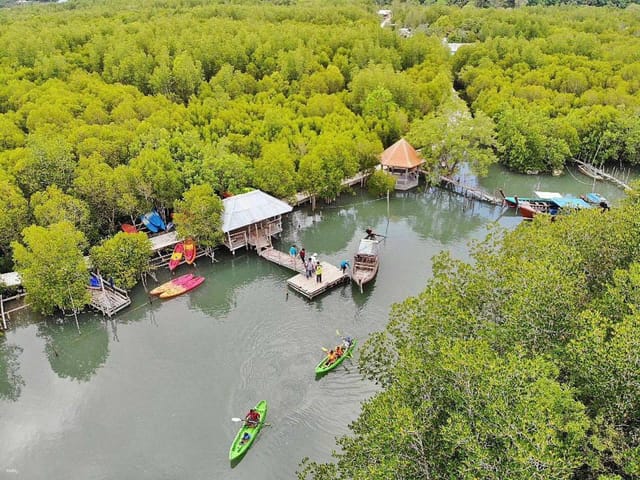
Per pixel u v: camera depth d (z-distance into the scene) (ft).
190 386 136.05
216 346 151.02
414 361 81.15
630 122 267.39
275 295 175.52
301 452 116.37
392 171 271.69
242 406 128.57
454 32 504.43
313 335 153.38
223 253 200.75
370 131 268.62
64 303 158.61
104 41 349.41
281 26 425.69
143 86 316.40
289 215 234.79
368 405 85.10
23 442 121.80
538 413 63.67
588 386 74.84
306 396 131.23
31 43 329.72
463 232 222.28
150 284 181.78
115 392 135.85
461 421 67.46
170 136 230.27
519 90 317.42
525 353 74.08
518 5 627.87
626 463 65.98
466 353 75.36
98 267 169.48
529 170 280.10
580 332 79.25
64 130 229.04
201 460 114.93
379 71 316.19
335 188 232.53
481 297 96.37
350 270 184.55
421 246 208.64
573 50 393.50
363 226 228.63
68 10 513.45
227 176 213.46
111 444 119.75
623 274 87.76
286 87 319.47
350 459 79.92
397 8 615.98
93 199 189.88
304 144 237.25
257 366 141.79
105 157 212.43
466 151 248.73
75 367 147.54
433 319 91.97
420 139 257.55
